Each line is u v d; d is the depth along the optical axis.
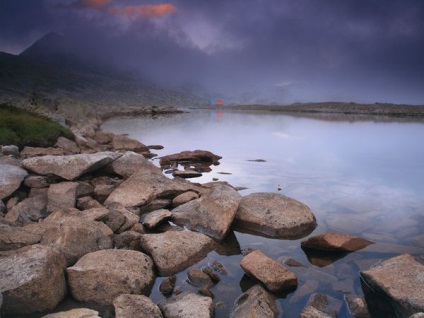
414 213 12.85
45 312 6.34
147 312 5.99
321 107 177.75
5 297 6.04
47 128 26.22
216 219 10.65
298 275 8.20
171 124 65.50
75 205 12.21
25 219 10.60
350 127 60.06
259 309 6.30
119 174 15.98
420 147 33.53
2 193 12.08
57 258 6.89
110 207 11.64
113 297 6.87
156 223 10.91
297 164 23.50
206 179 18.47
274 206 11.66
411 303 6.50
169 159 23.52
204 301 6.54
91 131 37.62
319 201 14.49
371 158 26.59
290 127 59.62
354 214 12.78
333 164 23.66
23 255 6.67
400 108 146.75
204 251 9.36
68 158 14.64
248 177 19.11
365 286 7.68
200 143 35.69
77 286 6.84
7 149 19.19
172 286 7.59
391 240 10.34
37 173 13.97
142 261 7.93
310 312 6.42
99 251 7.93
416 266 7.50
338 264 8.80
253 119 86.31
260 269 7.77
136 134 45.22
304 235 10.83
